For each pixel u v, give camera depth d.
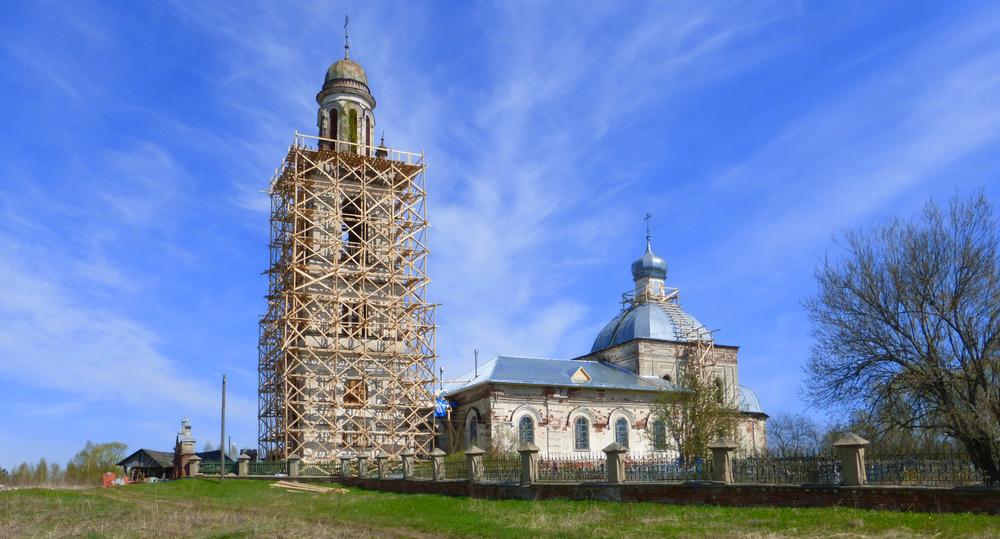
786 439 92.12
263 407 51.03
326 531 21.55
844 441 20.20
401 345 51.78
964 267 32.00
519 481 28.02
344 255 52.91
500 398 52.25
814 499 20.42
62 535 21.17
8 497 32.94
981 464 29.72
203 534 21.06
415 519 24.64
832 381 34.50
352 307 50.75
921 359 31.88
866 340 33.31
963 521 17.14
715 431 50.03
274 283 53.84
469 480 29.83
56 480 73.38
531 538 19.77
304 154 51.44
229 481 41.22
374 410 49.84
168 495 37.31
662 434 56.69
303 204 50.97
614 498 24.67
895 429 33.56
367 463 39.84
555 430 53.53
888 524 17.67
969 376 30.36
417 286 52.62
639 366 62.44
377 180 54.09
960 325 31.62
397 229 54.28
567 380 55.56
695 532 18.67
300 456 47.03
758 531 18.19
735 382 65.31
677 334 65.31
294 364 48.62
